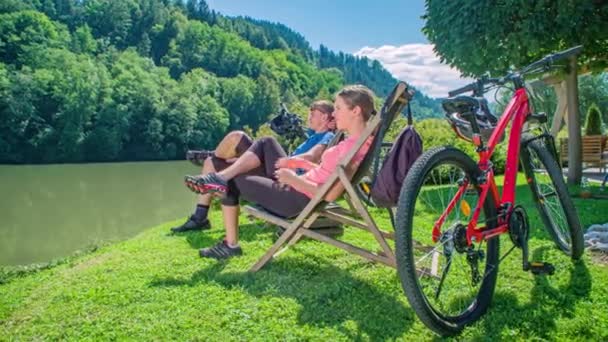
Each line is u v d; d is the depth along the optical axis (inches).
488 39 275.9
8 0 2332.7
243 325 86.9
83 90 1989.4
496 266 95.6
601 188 266.5
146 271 121.2
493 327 84.7
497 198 97.2
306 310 92.5
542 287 100.2
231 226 130.3
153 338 83.6
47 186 1167.6
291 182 111.3
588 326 83.3
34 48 2096.5
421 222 165.8
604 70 363.6
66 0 3511.3
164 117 2305.6
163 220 623.8
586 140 383.9
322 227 147.1
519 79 105.7
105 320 92.1
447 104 95.3
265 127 382.3
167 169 1706.4
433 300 94.2
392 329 84.7
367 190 114.0
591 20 260.4
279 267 118.7
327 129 162.9
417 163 82.3
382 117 93.0
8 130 1849.2
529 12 263.0
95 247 177.0
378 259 102.5
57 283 121.4
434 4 300.2
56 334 88.2
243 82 3026.6
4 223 619.8
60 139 1940.2
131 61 2682.1
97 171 1610.5
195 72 3024.1
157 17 3818.9
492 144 94.9
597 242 129.6
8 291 121.1
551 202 123.6
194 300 99.3
